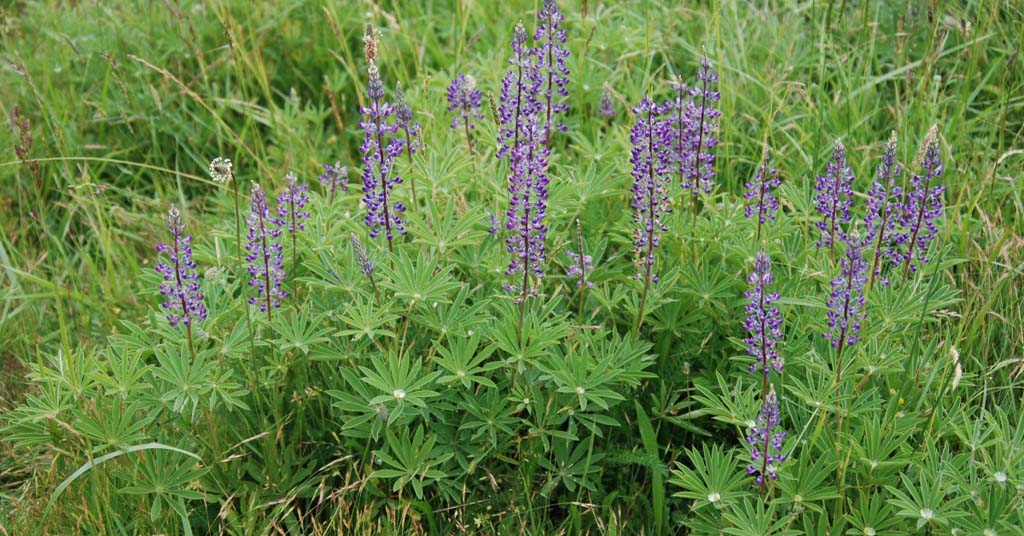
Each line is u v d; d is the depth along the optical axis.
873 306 2.49
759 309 2.35
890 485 2.38
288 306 2.59
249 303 2.53
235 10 3.44
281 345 2.49
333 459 2.55
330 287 2.53
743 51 3.15
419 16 3.42
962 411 2.44
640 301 2.55
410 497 2.51
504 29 3.28
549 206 2.63
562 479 2.52
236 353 2.49
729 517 2.34
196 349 2.56
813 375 2.50
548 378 2.46
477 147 2.98
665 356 2.59
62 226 3.09
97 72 3.33
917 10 3.12
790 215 2.76
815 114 2.98
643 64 3.21
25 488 2.54
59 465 2.56
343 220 2.71
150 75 3.33
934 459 2.34
